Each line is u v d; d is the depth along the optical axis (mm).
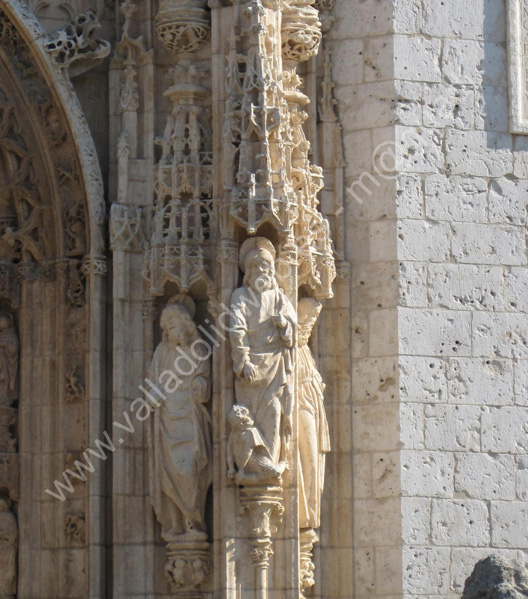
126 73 37219
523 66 38000
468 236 37062
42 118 37281
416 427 36031
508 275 37156
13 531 36594
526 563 35438
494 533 35969
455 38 37750
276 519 34688
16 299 37469
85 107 37562
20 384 37250
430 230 36875
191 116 36500
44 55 36781
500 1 38156
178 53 36906
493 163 37469
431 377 36312
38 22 37000
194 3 36625
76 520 36094
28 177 37531
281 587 34438
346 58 37594
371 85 37344
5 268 37469
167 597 35281
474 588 31391
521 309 37094
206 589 35000
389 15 37469
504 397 36594
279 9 36406
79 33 37250
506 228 37344
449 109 37438
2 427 37031
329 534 36031
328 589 35844
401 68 37312
